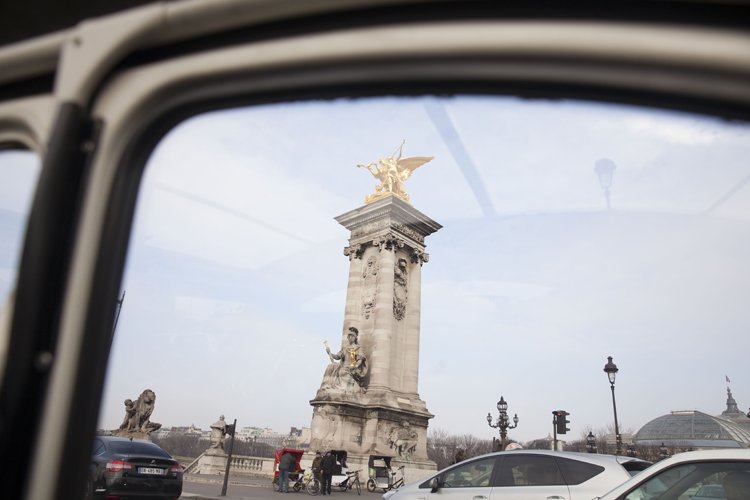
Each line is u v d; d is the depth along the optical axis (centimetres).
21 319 183
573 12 154
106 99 210
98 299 198
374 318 3148
